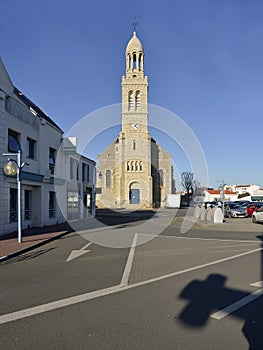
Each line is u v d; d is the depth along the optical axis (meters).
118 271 8.65
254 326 4.80
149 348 4.09
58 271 8.65
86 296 6.35
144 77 57.72
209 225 23.44
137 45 58.09
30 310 5.54
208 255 11.16
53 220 22.50
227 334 4.52
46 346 4.16
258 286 7.04
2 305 5.82
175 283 7.34
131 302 5.96
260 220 24.14
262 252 11.73
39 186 20.20
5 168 12.70
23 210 18.78
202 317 5.17
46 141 21.30
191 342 4.26
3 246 12.46
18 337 4.44
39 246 13.23
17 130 17.39
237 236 17.11
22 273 8.41
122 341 4.29
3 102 15.83
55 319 5.10
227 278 7.78
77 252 11.84
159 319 5.08
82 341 4.30
